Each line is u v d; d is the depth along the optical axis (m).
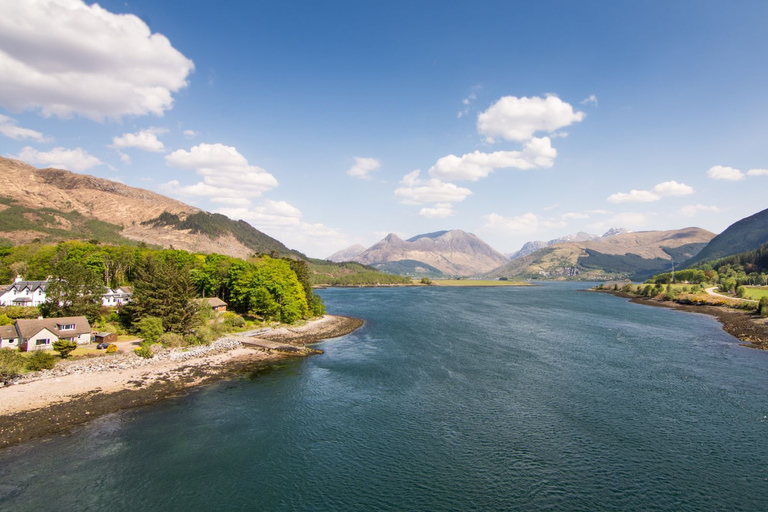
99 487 32.66
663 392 55.22
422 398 53.09
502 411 48.78
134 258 134.50
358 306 171.12
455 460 37.66
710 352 79.56
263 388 56.78
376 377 62.06
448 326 111.88
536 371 65.25
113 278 127.12
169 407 49.38
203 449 39.22
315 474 35.25
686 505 31.22
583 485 33.69
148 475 34.56
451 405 50.66
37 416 44.59
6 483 32.75
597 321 123.75
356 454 38.66
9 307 82.88
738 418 46.69
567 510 30.53
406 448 39.84
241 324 99.56
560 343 87.56
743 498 32.09
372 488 33.25
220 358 71.88
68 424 43.53
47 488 32.28
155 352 70.94
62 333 71.00
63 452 37.91
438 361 71.62
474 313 144.75
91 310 83.69
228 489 32.81
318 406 50.34
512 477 34.84
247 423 45.22
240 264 118.12
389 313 144.00
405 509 30.61
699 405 50.53
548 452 39.06
